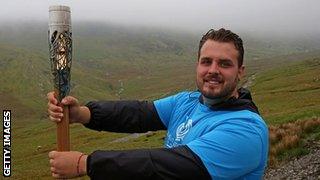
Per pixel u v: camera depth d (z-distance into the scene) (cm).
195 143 125
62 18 136
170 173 119
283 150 732
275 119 1277
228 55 139
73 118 158
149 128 173
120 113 169
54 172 122
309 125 812
